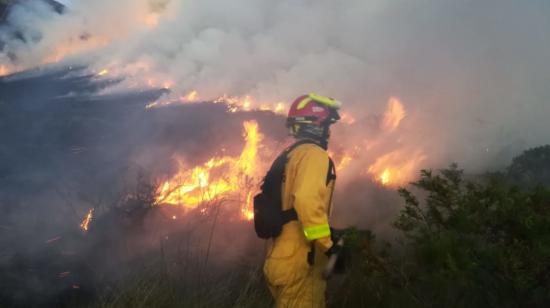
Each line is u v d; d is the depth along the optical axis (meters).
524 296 2.59
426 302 2.81
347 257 2.86
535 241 2.55
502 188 2.83
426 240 2.71
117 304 3.23
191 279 3.53
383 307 3.06
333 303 3.27
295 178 2.76
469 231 2.75
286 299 2.84
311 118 2.90
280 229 2.82
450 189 2.90
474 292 2.72
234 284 3.64
